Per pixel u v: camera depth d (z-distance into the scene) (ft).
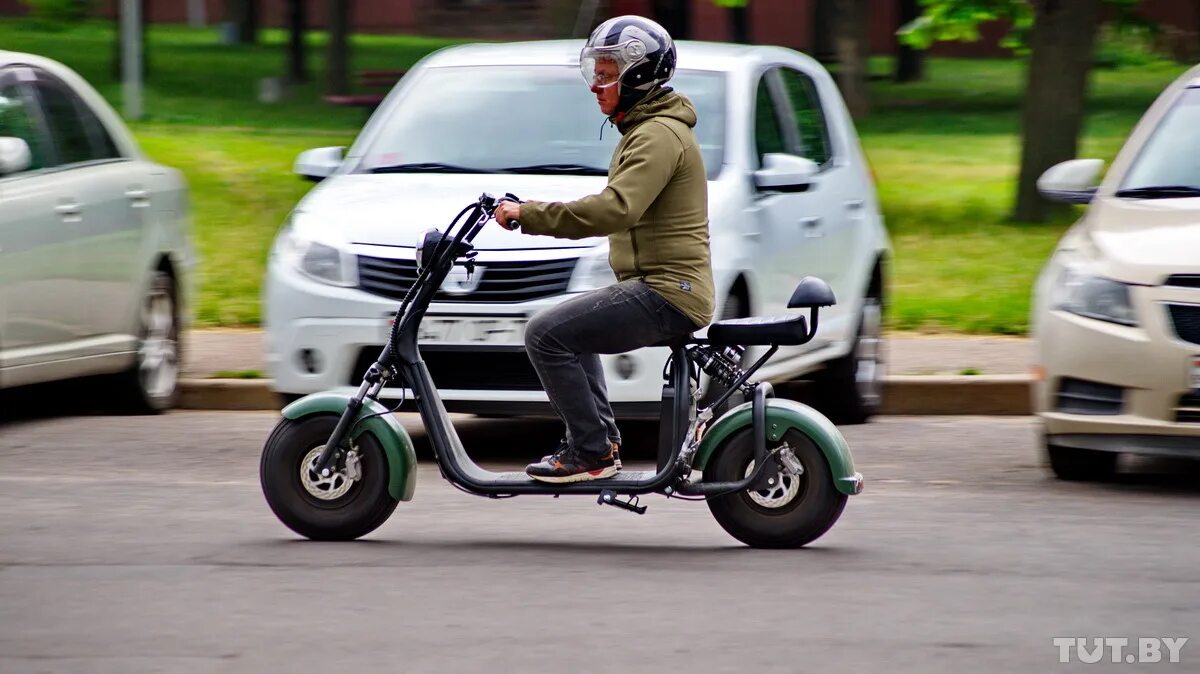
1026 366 109.19
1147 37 278.67
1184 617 54.03
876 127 291.17
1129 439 74.84
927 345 118.73
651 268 61.46
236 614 53.93
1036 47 174.81
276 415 101.86
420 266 63.21
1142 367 73.77
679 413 62.34
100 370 96.68
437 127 90.58
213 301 132.98
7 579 58.54
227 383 104.32
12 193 89.61
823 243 94.73
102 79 333.42
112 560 61.57
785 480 63.26
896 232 169.68
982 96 352.08
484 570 60.18
